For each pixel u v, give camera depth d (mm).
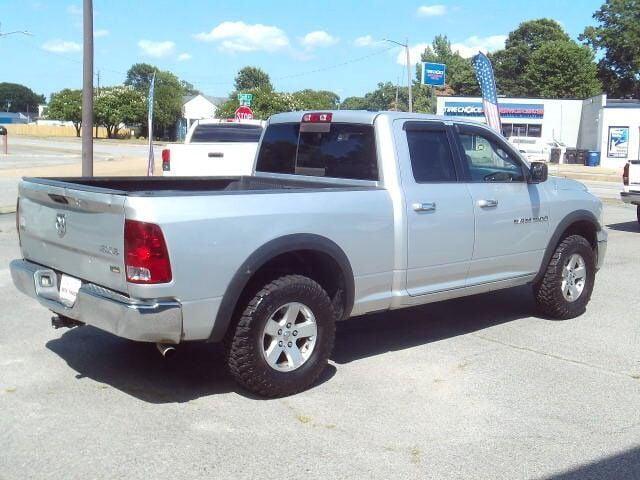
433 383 5457
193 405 4945
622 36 67250
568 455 4281
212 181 7016
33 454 4180
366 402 5051
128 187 6469
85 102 15328
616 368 5863
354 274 5516
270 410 4879
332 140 6285
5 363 5746
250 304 4910
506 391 5305
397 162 5848
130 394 5133
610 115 42594
